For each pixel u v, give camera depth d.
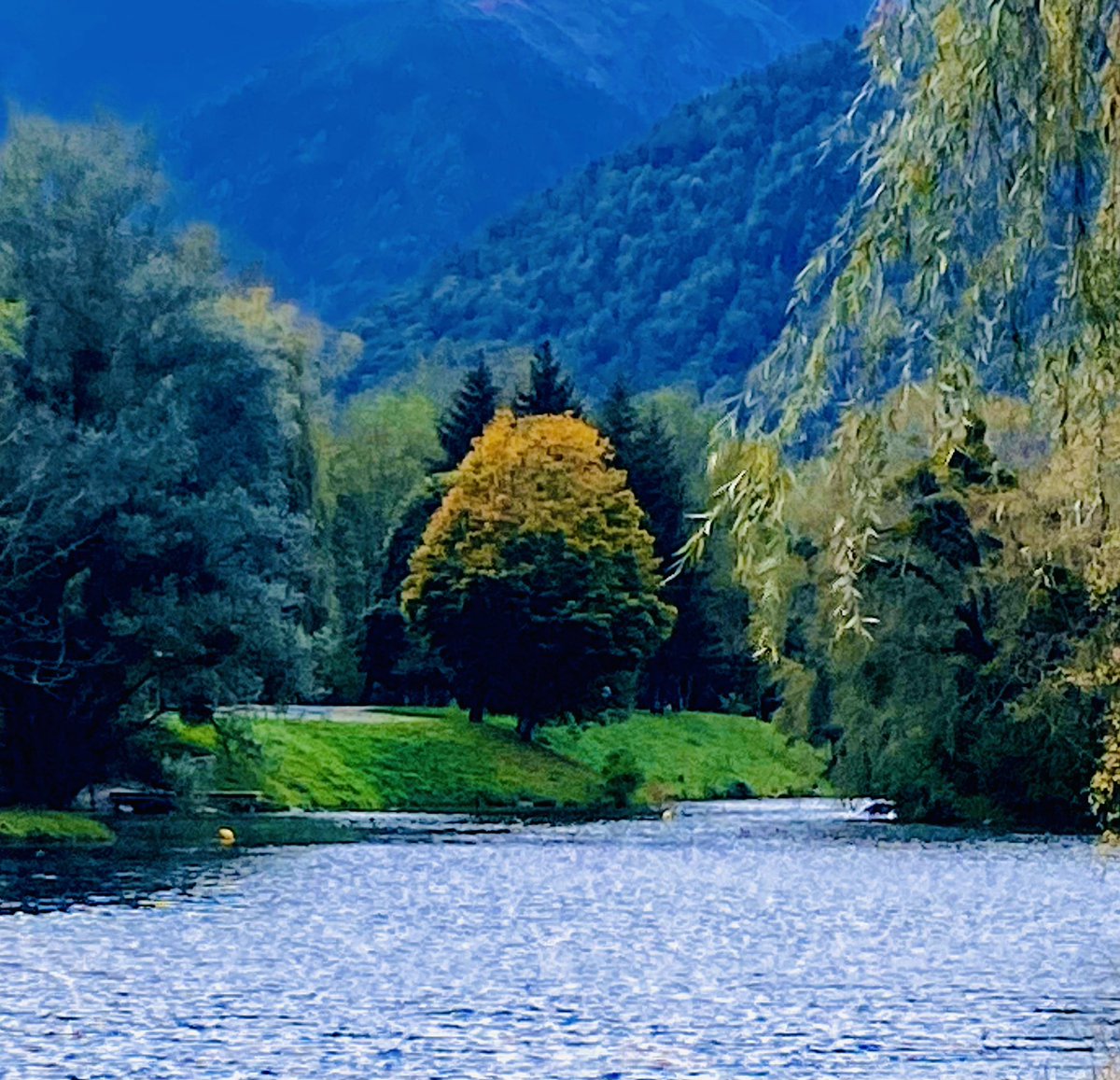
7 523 84.56
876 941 52.62
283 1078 32.69
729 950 50.47
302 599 95.56
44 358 89.00
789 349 18.48
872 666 95.00
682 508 165.62
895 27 18.69
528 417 151.38
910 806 103.62
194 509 88.69
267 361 92.62
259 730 121.56
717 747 158.88
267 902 62.28
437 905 61.78
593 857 82.38
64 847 84.19
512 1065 34.00
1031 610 86.19
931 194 18.33
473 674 142.75
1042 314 18.39
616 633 144.12
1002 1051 35.44
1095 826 97.81
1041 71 18.23
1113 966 47.28
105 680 93.62
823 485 18.86
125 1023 38.25
